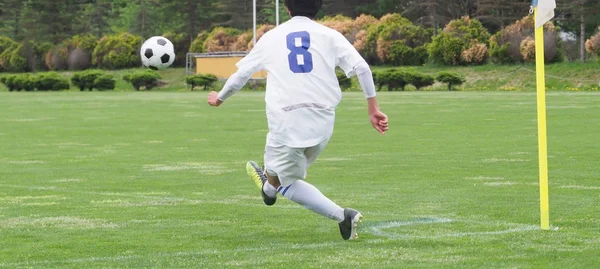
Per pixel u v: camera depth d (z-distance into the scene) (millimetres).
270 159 13461
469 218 16219
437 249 13242
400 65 120750
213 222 16188
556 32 109938
